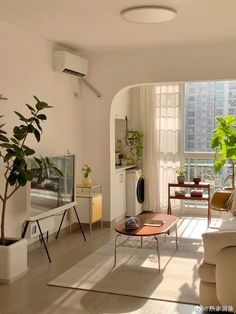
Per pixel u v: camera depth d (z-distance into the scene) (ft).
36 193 14.53
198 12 13.02
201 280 10.09
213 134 20.66
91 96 19.80
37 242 16.33
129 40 16.89
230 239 9.43
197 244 16.79
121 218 22.02
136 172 22.45
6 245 12.67
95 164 20.01
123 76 19.16
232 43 17.37
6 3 12.10
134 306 10.85
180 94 22.82
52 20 13.91
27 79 15.42
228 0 11.87
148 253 15.56
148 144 23.26
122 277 13.00
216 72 17.70
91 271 13.57
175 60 18.25
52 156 16.15
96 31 15.39
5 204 12.92
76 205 19.29
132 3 12.16
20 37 14.94
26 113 15.33
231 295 9.28
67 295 11.59
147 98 23.09
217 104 22.63
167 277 12.98
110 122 19.66
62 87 18.10
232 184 19.90
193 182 20.77
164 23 14.28
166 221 14.99
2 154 13.73
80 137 19.99
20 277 12.98
